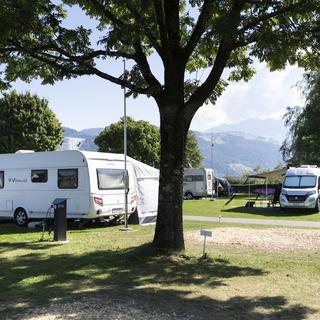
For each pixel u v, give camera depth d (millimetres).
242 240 12992
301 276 8719
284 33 9359
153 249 10141
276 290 7648
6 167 19828
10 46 10297
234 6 9453
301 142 38844
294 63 10266
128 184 18484
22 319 5973
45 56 10773
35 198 18922
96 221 18891
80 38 10305
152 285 7832
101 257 10445
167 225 10109
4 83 12117
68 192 17969
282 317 6262
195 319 6020
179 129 10047
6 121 40719
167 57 9945
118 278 8359
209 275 8602
